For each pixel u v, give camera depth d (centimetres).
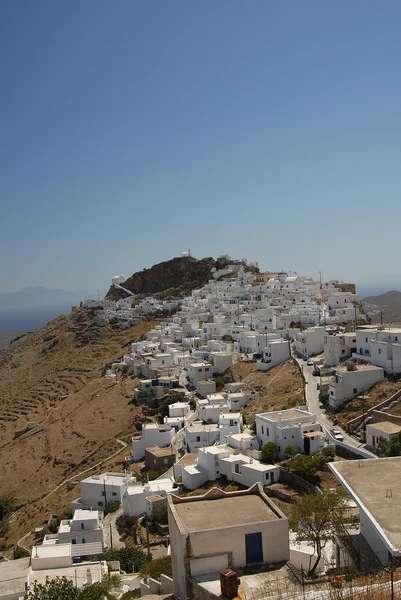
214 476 7631
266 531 2880
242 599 2548
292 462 6950
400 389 8238
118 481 8475
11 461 12581
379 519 2745
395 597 2442
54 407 15938
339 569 3164
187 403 11712
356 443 7338
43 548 5512
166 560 4647
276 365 12112
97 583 4681
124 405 13662
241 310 17712
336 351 10500
